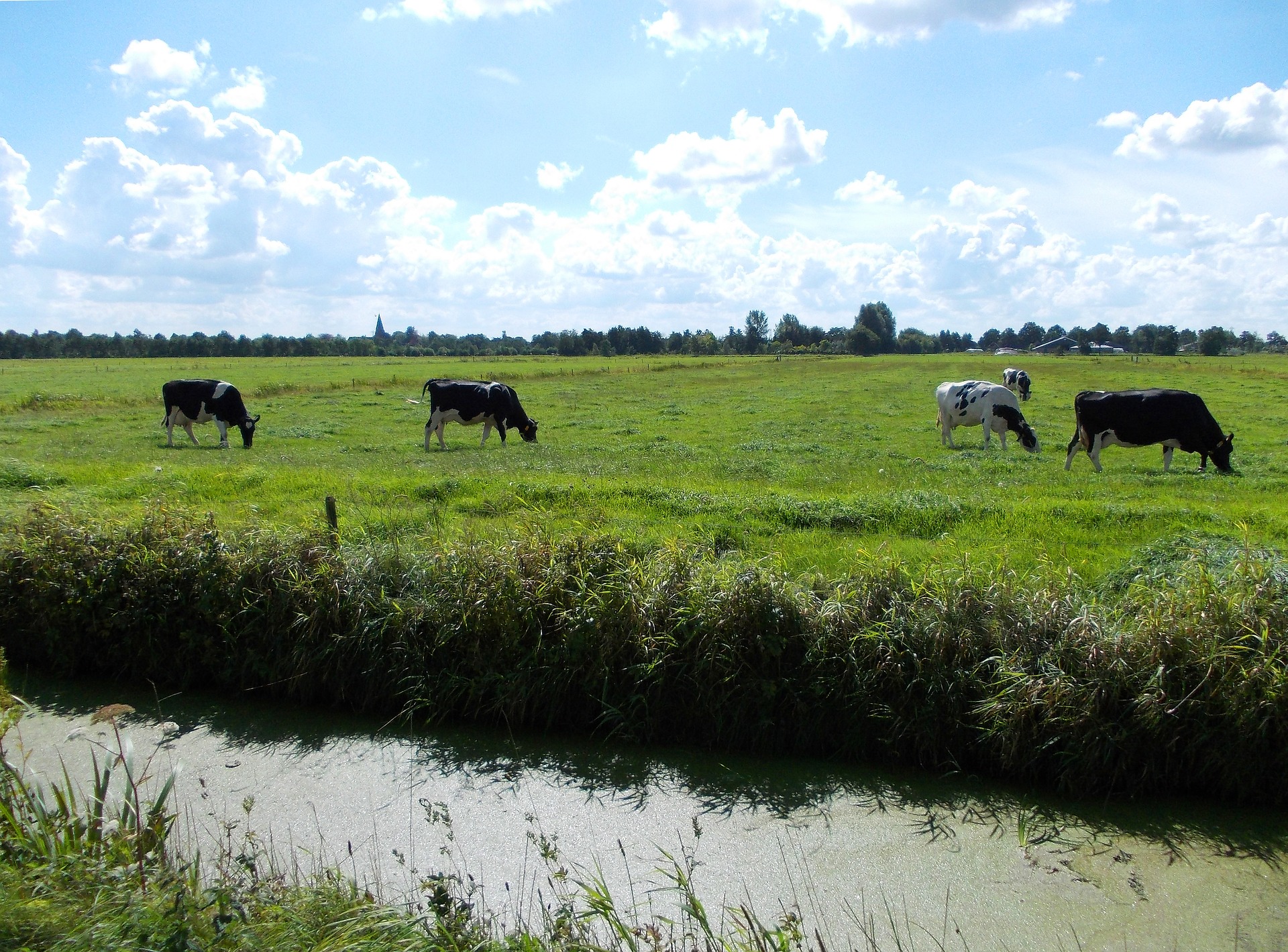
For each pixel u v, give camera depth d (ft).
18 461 47.98
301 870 17.11
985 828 18.92
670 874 17.16
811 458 59.26
